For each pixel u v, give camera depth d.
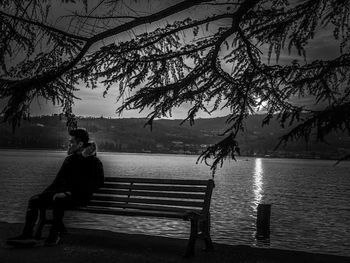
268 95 4.27
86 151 5.68
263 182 100.00
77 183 5.56
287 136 3.10
